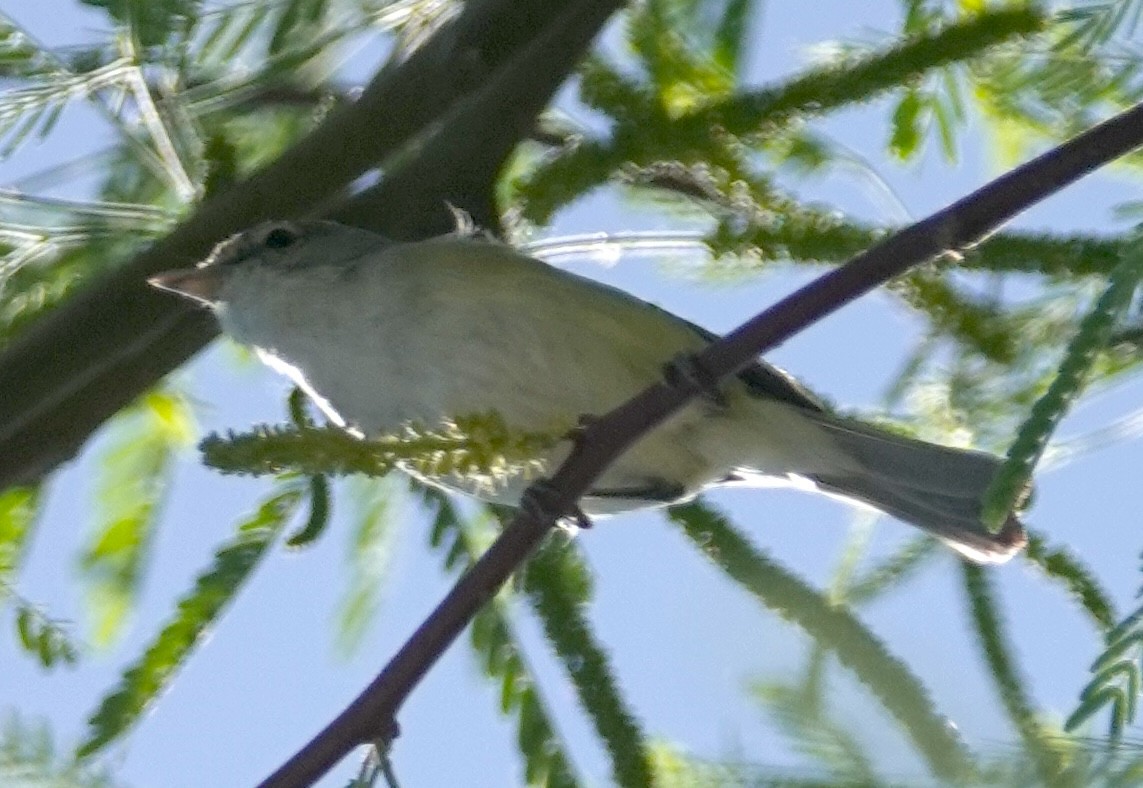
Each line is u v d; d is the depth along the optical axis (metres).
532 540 5.92
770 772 3.80
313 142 7.25
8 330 7.56
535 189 6.05
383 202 7.88
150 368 7.59
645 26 7.00
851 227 6.16
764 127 6.03
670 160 6.04
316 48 6.30
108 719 5.75
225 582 6.19
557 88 7.45
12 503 7.45
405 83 7.24
